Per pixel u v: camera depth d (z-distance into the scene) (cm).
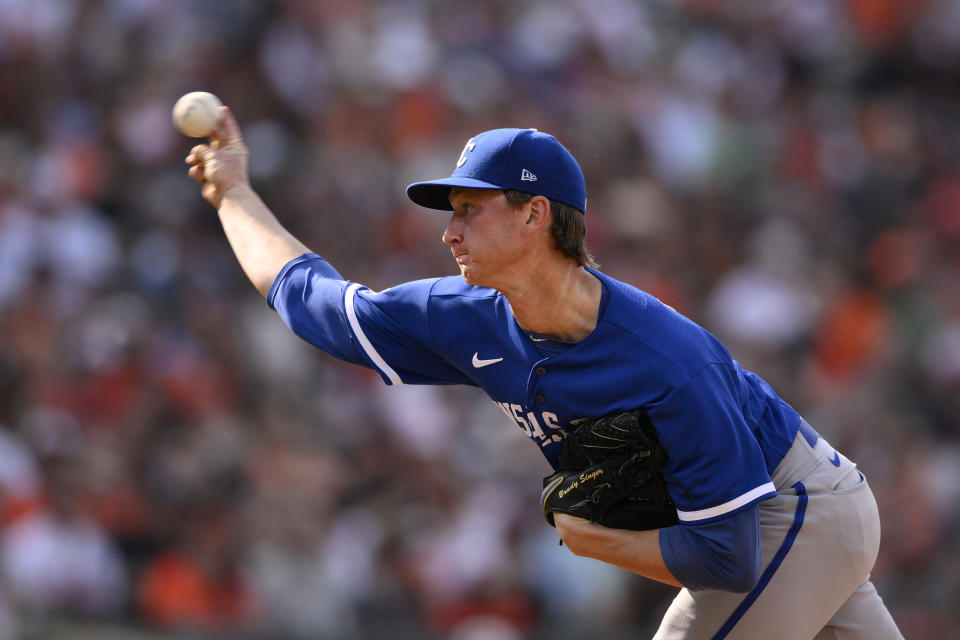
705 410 956
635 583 2475
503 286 985
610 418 977
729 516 962
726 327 3334
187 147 3378
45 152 3388
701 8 4359
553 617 2492
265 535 2469
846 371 3331
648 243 3456
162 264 3080
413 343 1066
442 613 2469
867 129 4219
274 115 3528
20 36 3641
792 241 3612
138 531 2461
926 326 3531
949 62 4575
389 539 2556
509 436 2795
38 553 2342
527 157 966
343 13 3838
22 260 2995
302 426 2725
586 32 4009
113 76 3575
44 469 2469
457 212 992
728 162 3884
